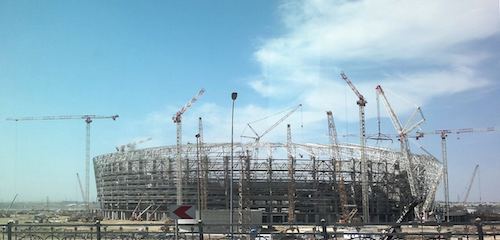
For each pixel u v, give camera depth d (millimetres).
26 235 29469
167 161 182375
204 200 171625
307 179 172250
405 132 183625
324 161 173875
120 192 196125
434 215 175625
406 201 177000
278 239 28328
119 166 198375
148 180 186250
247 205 166750
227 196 170875
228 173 172500
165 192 181000
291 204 167500
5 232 27188
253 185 170250
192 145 182000
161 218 178125
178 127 184125
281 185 170500
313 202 170500
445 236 22844
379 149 182500
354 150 179875
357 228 32344
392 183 178375
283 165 172125
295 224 22422
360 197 173625
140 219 180125
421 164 185375
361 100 177500
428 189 183375
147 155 190500
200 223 24125
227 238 29000
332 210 170375
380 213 173750
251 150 176125
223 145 179625
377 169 177875
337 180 172875
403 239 24594
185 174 177125
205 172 173750
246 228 29875
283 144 179250
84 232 27312
